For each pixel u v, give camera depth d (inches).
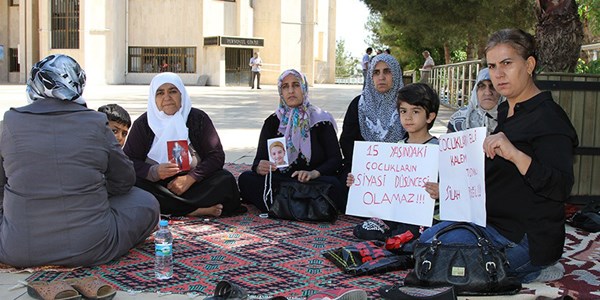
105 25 1521.9
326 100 984.9
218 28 1578.5
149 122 236.5
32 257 167.8
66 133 168.7
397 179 195.9
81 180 168.6
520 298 148.7
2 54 1526.8
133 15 1579.7
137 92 1096.2
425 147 193.2
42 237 167.5
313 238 210.7
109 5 1524.4
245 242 204.2
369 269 171.0
